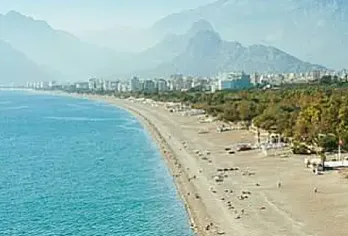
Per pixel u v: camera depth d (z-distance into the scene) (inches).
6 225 5049.2
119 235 4682.6
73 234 4739.2
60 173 7844.5
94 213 5433.1
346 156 7864.2
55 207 5723.4
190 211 5359.3
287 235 4357.8
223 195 5935.0
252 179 6722.4
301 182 6343.5
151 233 4709.6
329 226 4525.1
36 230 4877.0
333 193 5689.0
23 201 6028.5
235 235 4458.7
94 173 7780.5
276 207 5251.0
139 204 5782.5
